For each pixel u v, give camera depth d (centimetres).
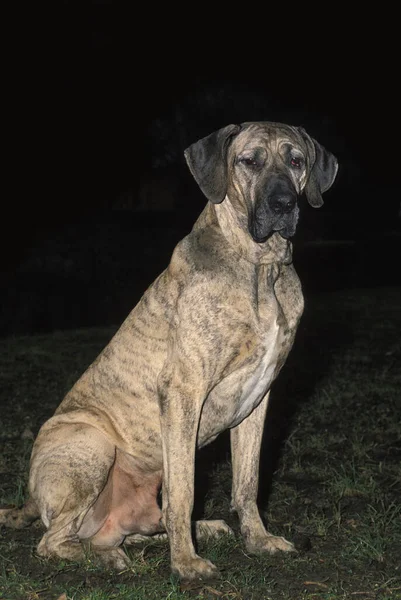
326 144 1467
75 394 264
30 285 952
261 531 255
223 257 240
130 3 1327
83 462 247
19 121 1283
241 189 241
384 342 599
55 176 1303
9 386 489
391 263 1125
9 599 226
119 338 258
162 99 1359
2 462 339
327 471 329
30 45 1260
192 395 238
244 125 249
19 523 269
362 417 400
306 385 462
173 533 238
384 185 1586
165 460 240
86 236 1196
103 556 246
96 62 1312
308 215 1470
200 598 226
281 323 243
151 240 1227
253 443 257
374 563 246
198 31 1377
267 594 228
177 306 242
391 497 299
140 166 1399
